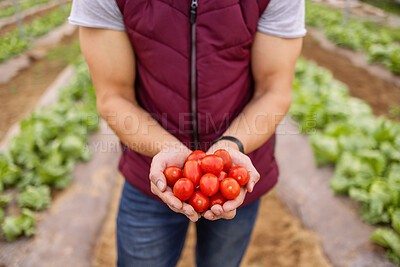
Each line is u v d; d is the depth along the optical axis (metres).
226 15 1.35
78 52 10.45
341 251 3.18
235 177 1.36
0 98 7.20
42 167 3.96
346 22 12.43
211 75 1.43
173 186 1.37
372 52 8.39
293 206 3.83
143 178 1.63
